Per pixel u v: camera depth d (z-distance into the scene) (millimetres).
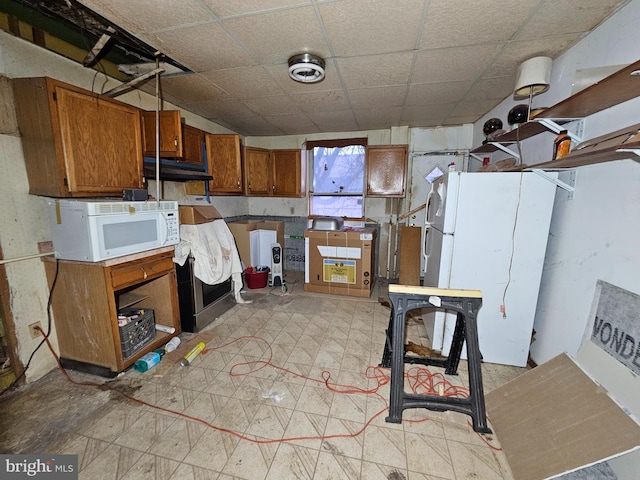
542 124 1901
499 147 2684
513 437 1511
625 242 1480
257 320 3027
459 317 1984
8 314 1879
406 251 3734
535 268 2084
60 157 1782
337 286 3826
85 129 1904
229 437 1572
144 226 2172
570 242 1919
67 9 1564
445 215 2182
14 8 1604
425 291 1693
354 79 2488
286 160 4473
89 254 1849
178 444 1527
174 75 2428
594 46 1716
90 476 1357
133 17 1624
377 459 1449
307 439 1563
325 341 2604
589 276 1728
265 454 1473
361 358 2336
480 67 2242
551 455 1323
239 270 3279
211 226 2965
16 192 1859
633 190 1440
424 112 3428
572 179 1920
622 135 1354
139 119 2309
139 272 2199
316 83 2582
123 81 2529
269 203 4957
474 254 2168
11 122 1803
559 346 1969
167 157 2609
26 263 1950
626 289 1457
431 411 1771
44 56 1960
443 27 1715
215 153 3537
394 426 1656
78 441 1544
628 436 1164
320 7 1526
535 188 2012
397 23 1675
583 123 1825
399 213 4379
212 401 1844
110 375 2066
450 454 1481
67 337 2117
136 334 2242
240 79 2502
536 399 1597
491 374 2143
